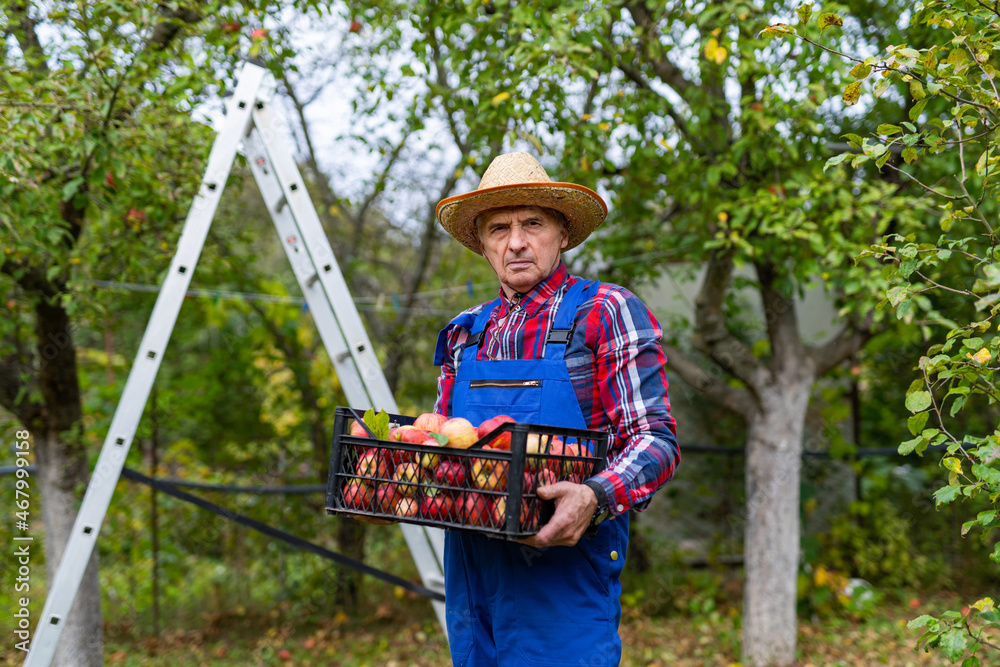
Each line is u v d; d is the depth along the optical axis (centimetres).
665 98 428
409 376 683
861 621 549
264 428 610
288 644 531
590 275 582
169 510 578
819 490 649
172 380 569
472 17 399
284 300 546
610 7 416
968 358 177
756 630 467
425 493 157
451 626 198
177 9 375
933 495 184
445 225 221
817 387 624
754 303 723
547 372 181
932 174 423
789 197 423
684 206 510
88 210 394
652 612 582
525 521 152
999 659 325
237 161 409
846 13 376
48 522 412
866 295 386
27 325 418
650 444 170
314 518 607
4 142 285
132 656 502
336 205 663
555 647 175
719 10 378
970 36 175
